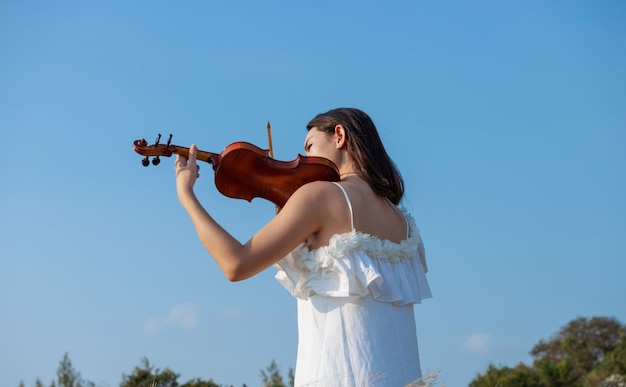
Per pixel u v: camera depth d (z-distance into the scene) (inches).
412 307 118.6
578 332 1015.6
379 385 107.2
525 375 862.5
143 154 129.5
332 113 127.2
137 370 478.0
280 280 116.4
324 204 113.0
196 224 111.5
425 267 127.9
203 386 478.0
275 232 110.2
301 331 114.2
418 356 116.0
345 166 125.0
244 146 123.2
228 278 108.8
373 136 125.6
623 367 866.1
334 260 109.9
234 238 110.1
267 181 125.2
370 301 111.3
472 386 860.0
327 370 108.2
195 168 119.8
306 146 129.9
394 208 123.3
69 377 494.6
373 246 113.0
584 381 886.4
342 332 109.3
